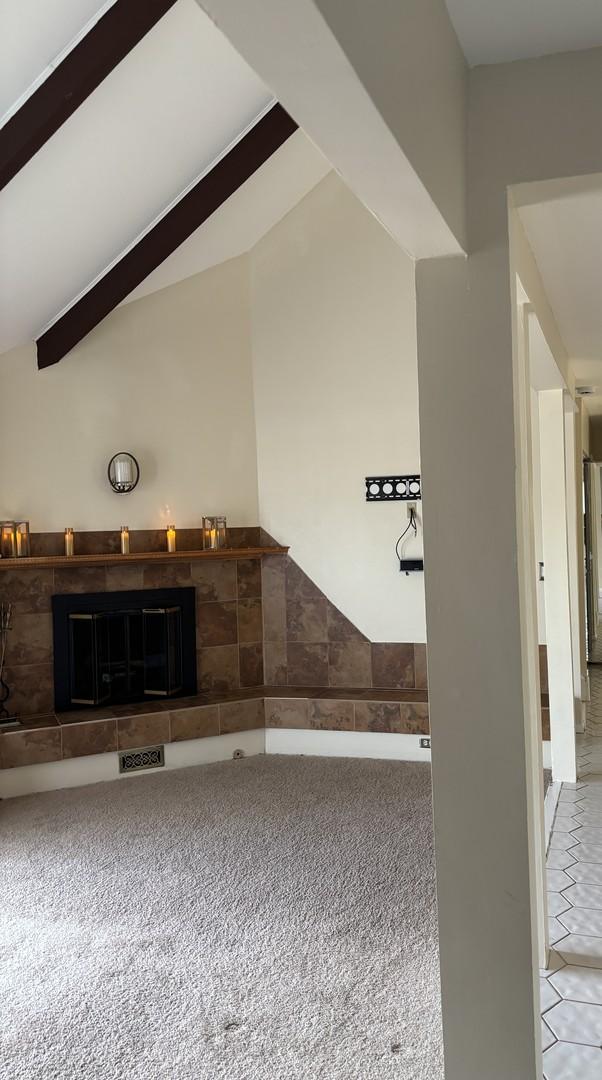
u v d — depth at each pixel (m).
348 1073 2.43
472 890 2.00
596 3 1.71
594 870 3.89
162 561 5.96
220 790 5.21
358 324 6.08
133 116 3.86
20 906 3.63
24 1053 2.57
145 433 5.97
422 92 1.52
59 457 5.68
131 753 5.57
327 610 6.20
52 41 3.21
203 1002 2.83
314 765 5.70
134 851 4.24
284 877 3.86
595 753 5.83
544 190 1.98
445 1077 2.03
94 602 5.77
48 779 5.34
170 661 5.97
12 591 5.52
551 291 3.48
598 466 12.88
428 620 2.01
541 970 3.05
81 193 4.21
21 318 5.18
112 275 5.18
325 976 2.97
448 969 2.02
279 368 6.29
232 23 1.01
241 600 6.29
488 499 1.96
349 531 6.13
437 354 1.98
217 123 4.35
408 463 5.97
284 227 6.22
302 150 5.39
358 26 1.15
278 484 6.31
